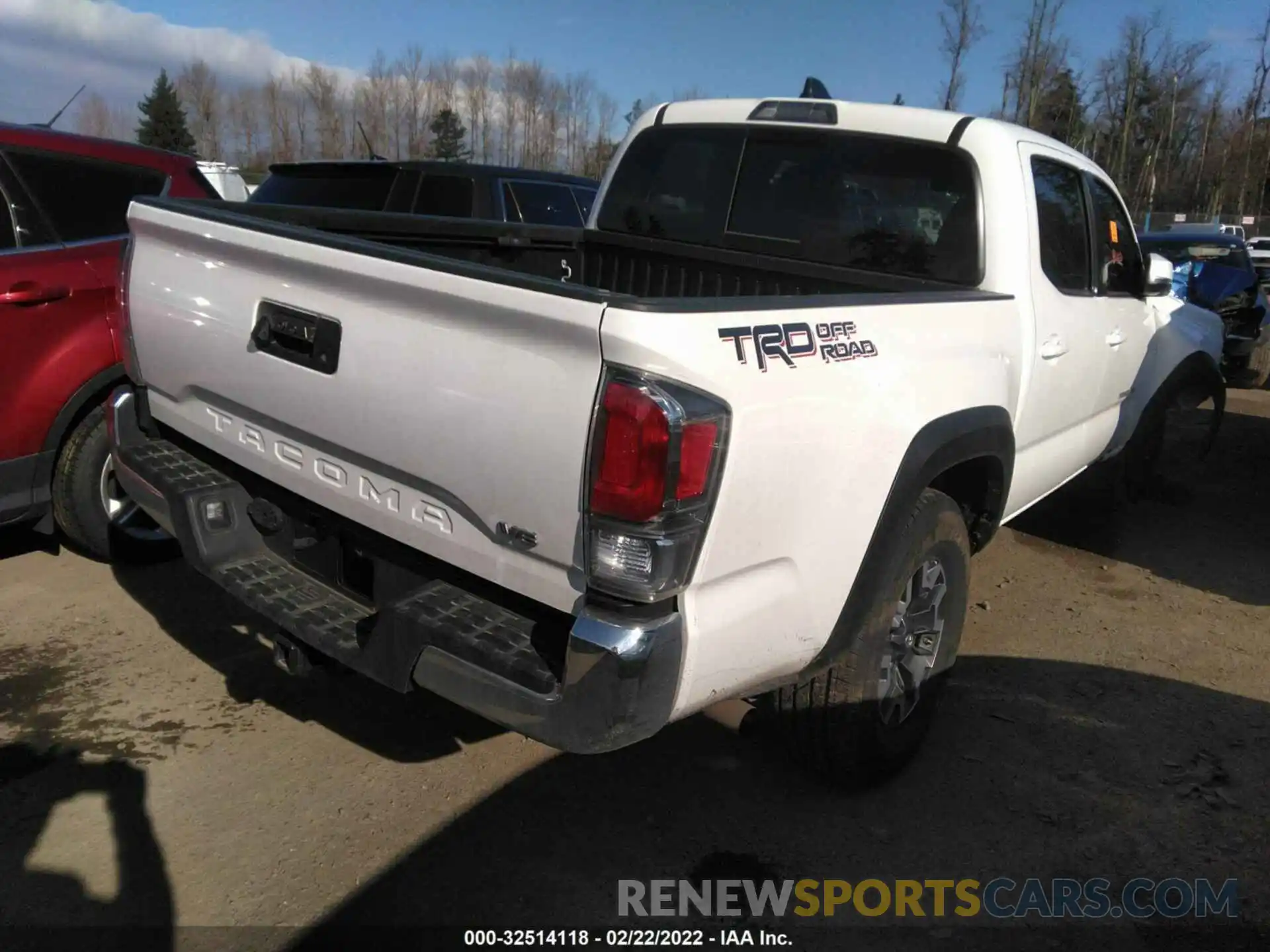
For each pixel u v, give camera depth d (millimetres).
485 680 2275
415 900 2691
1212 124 54250
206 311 2961
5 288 4027
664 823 3076
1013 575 5293
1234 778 3459
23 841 2828
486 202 6918
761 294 4230
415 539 2537
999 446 3365
